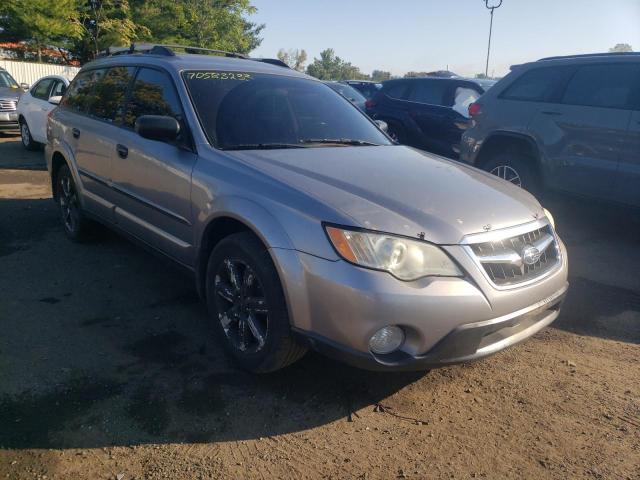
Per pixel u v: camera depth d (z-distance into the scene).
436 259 2.73
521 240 3.06
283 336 2.93
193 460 2.56
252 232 3.12
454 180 3.44
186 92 3.90
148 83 4.33
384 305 2.59
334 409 2.98
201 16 31.95
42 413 2.84
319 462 2.58
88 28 27.75
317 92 4.55
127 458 2.56
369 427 2.84
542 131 6.24
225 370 3.30
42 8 23.86
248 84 4.20
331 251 2.70
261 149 3.67
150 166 3.95
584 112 5.84
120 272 4.80
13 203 7.07
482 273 2.79
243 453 2.62
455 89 9.71
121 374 3.22
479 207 3.07
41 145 11.41
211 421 2.84
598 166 5.71
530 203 3.44
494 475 2.53
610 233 6.35
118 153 4.36
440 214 2.91
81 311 4.03
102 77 5.11
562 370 3.42
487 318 2.78
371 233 2.68
